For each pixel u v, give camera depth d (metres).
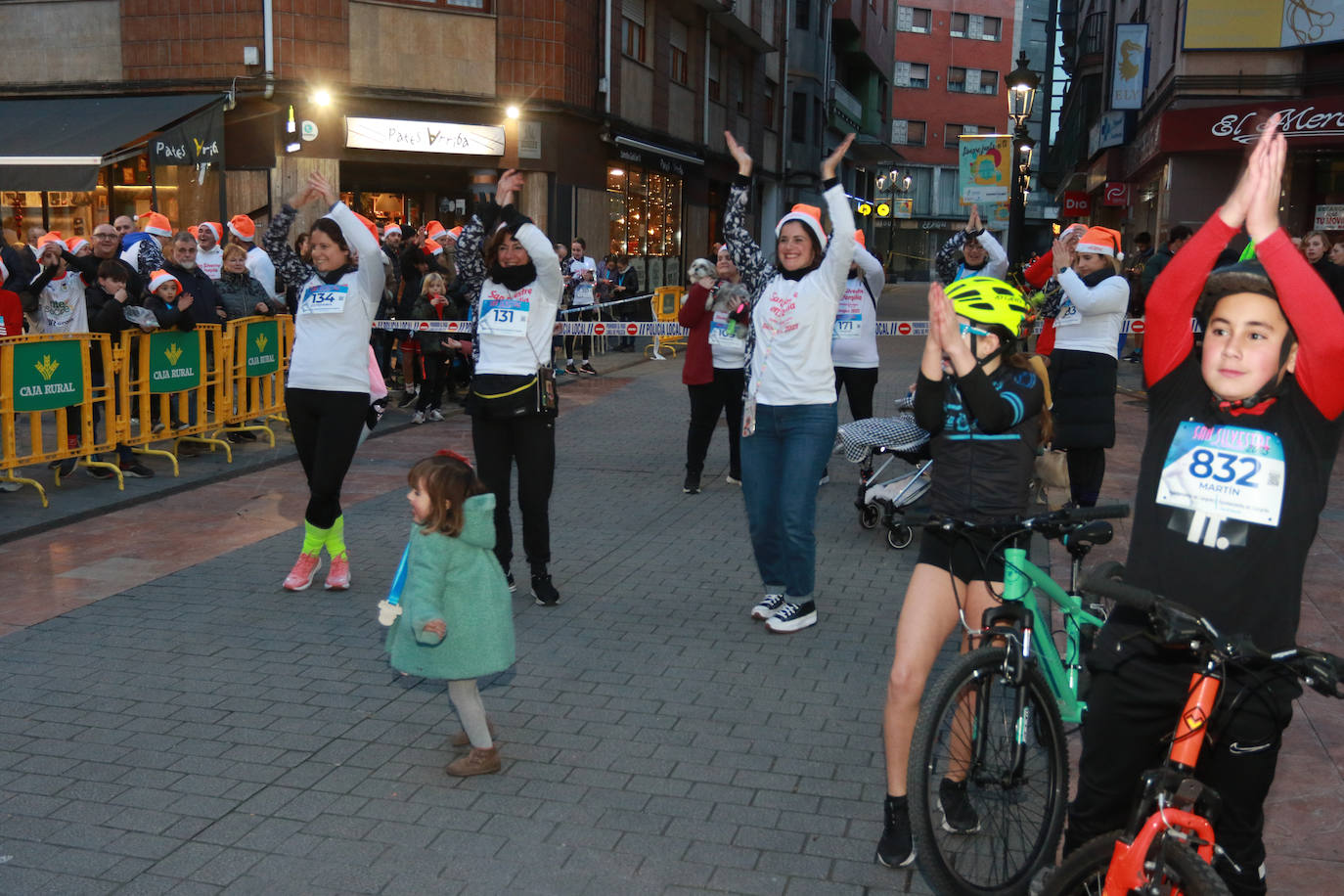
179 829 3.61
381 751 4.20
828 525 7.67
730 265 8.35
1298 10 17.41
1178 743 2.45
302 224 18.45
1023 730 3.09
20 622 5.55
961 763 3.10
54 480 8.53
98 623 5.55
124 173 19.19
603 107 21.55
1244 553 2.47
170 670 4.96
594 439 11.12
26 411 7.74
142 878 3.31
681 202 26.98
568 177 20.59
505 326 5.70
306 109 18.20
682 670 5.02
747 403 5.50
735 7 29.11
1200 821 2.37
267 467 9.52
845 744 4.27
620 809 3.76
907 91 59.84
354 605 5.90
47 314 10.13
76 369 8.11
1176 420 2.60
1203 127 17.66
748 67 31.77
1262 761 2.55
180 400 9.35
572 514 7.99
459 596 3.86
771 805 3.79
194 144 17.23
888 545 7.14
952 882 2.99
